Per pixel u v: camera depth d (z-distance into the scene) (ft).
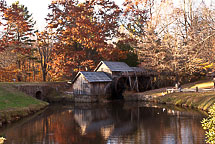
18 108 77.30
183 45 116.06
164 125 57.47
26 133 53.83
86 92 115.03
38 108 90.84
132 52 152.46
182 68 111.45
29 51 145.18
